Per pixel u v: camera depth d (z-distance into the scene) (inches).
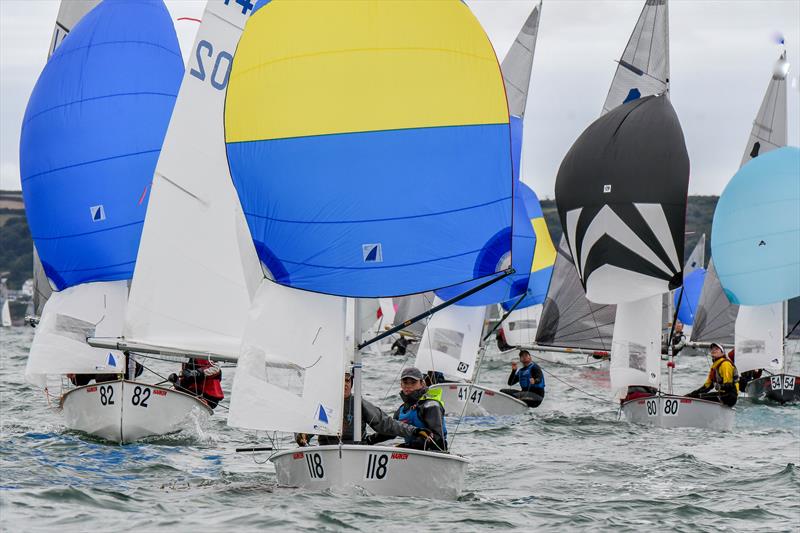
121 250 2755.9
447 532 1603.1
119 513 1652.3
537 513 1779.0
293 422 1839.3
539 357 6722.4
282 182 1861.5
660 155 3275.1
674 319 3297.2
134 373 2817.4
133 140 2763.3
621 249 3321.9
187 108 2456.9
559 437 2952.8
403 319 4586.6
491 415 3533.5
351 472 1800.0
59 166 2753.4
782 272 4114.2
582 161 3373.5
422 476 1820.9
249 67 1888.5
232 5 2518.5
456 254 1872.5
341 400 1850.4
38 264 3248.0
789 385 4094.5
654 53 3690.9
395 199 1852.9
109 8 2812.5
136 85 2783.0
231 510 1686.8
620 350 3363.7
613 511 1824.6
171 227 2427.4
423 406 1887.3
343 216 1849.2
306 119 1854.1
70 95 2760.8
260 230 1883.6
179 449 2458.2
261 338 1857.8
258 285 2134.6
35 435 2605.8
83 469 2122.3
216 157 2477.9
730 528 1713.8
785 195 4089.6
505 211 1897.1
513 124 3843.5
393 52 1860.2
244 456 2364.7
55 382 4232.3
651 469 2321.6
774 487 2090.3
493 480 2165.4
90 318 2746.1
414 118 1855.3
